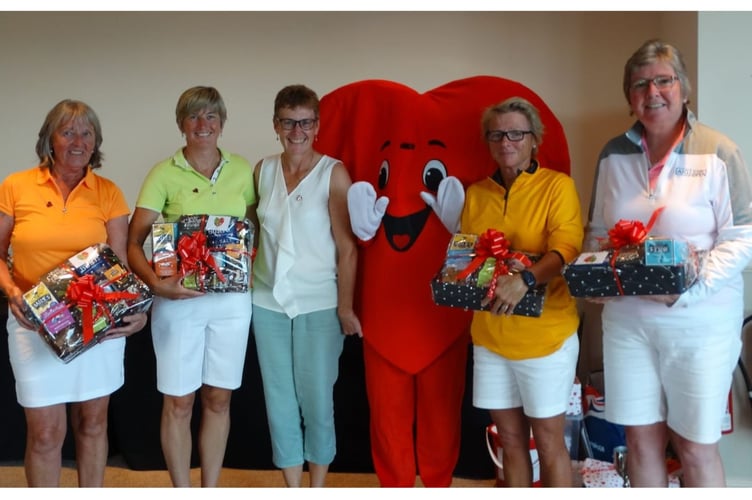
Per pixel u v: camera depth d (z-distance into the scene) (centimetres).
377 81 255
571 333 211
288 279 234
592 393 289
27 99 353
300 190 235
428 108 249
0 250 217
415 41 338
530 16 331
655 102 185
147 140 351
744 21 257
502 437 221
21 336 214
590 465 262
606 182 204
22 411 292
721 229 186
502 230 214
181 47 346
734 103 259
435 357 241
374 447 252
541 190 210
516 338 208
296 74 344
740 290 192
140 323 216
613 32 327
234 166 234
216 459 240
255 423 286
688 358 187
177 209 229
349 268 238
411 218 244
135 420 290
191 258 218
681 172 188
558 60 331
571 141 333
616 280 183
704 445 190
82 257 212
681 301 181
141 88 349
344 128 257
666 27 307
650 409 197
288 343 238
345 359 280
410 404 249
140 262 225
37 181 215
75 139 211
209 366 232
